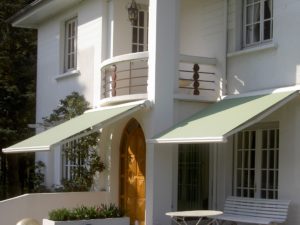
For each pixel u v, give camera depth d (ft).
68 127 63.57
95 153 67.87
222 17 61.77
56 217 53.98
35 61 105.09
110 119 57.36
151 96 58.65
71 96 73.97
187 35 66.95
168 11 59.31
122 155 66.95
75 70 76.54
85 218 54.65
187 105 59.57
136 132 64.23
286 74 53.88
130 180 65.10
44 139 62.18
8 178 106.11
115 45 67.87
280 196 53.16
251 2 59.88
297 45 52.85
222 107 56.75
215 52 62.34
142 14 69.51
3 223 63.31
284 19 54.44
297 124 52.01
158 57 58.54
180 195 62.34
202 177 63.46
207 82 63.10
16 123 100.83
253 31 59.31
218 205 60.44
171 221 57.57
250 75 57.93
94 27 71.61
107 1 69.56
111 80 66.23
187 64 65.98
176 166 58.54
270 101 51.42
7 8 101.81
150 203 57.31
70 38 80.43
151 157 57.47
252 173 57.57
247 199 54.90
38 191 79.10
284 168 52.95
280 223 51.37
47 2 76.48
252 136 57.88
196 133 50.78
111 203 61.77
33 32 104.53
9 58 101.09
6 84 100.12
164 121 58.18
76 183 69.67
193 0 66.28
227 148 59.93
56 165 80.84
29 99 100.63
